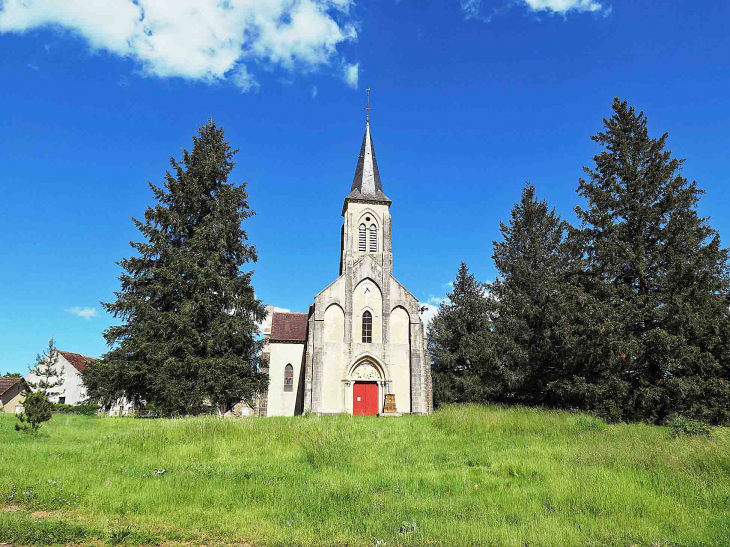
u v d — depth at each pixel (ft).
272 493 38.29
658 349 93.40
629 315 97.50
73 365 192.54
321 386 122.52
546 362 131.03
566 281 116.67
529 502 36.40
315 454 50.72
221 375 101.55
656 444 51.39
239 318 109.29
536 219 155.12
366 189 145.48
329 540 28.60
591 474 42.34
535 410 90.58
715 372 97.30
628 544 28.66
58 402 187.83
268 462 49.42
